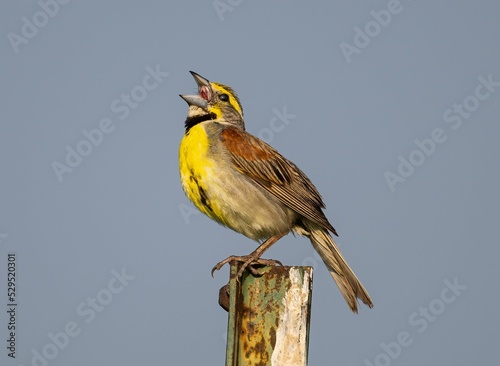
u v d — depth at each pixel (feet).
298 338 24.66
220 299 26.96
